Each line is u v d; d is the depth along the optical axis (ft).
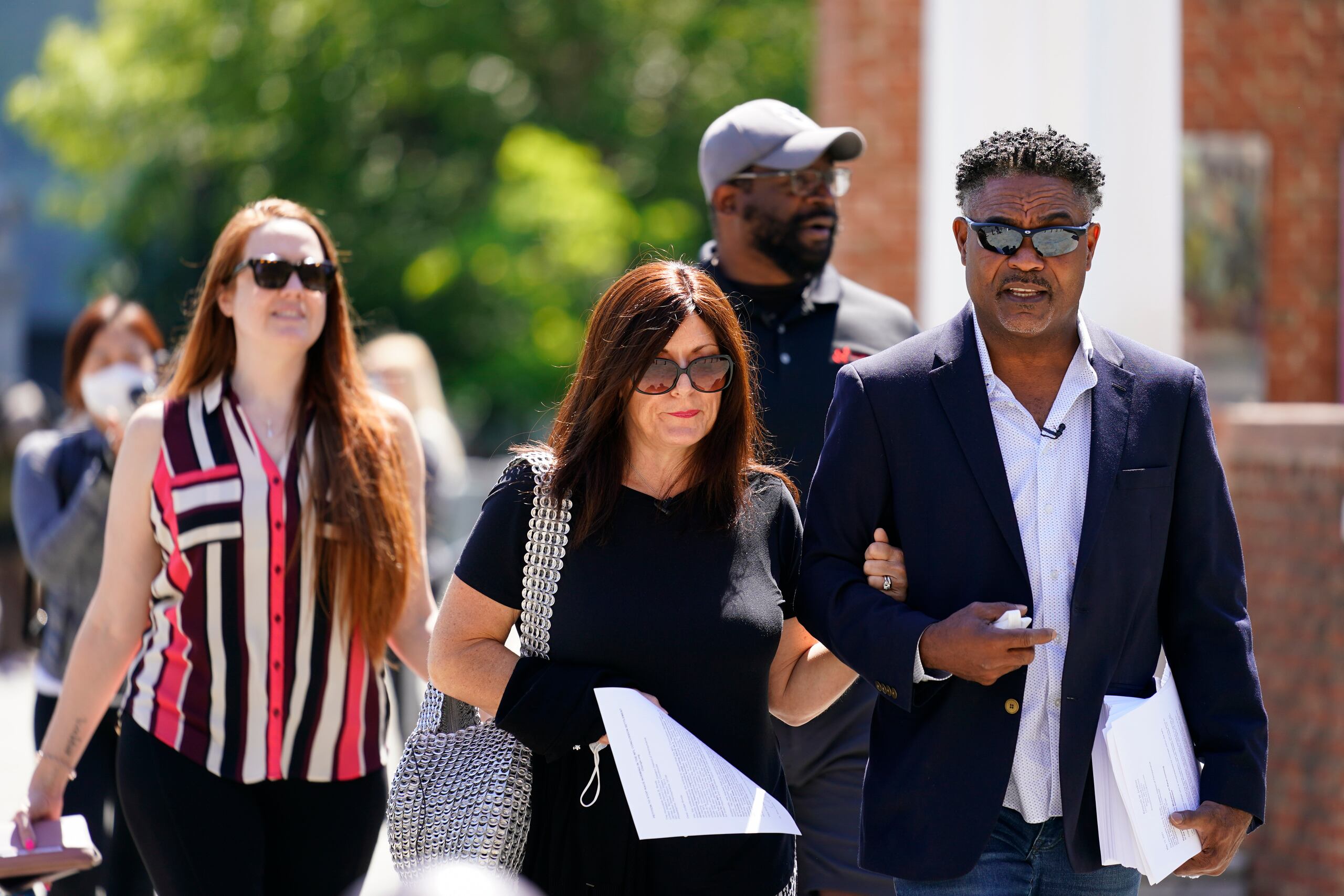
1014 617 35.12
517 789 38.34
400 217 281.13
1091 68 73.46
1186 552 38.42
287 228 49.11
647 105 288.10
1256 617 75.20
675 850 37.73
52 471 61.26
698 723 38.22
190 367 49.16
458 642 39.45
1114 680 37.88
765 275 54.70
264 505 47.19
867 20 124.47
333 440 48.39
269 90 287.69
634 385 38.34
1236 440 76.64
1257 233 118.83
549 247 240.53
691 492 39.24
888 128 124.36
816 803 50.98
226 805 46.16
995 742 37.27
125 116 307.99
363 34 280.31
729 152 54.49
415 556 49.80
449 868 21.76
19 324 419.95
